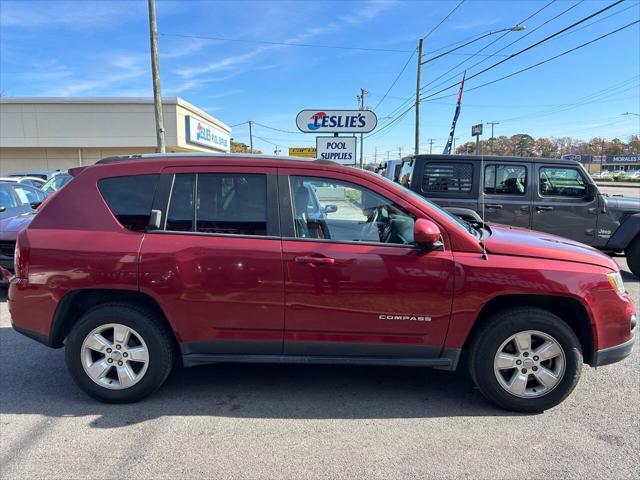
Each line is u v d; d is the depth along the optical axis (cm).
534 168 713
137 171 332
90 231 323
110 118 2678
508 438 291
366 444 284
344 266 312
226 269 313
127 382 328
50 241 322
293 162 334
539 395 320
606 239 721
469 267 310
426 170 718
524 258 317
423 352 325
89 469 258
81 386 330
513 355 320
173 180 329
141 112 2684
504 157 714
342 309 316
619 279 327
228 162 331
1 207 759
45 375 383
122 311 322
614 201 728
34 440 286
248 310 318
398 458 270
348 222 331
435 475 254
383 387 365
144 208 326
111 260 315
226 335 323
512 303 329
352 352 326
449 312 314
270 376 384
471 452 276
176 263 313
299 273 312
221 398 345
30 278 323
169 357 332
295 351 327
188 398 344
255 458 269
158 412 323
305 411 326
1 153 2777
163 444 283
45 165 2797
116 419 312
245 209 325
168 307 317
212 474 254
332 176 331
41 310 325
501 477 253
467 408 332
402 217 326
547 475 254
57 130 2672
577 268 315
